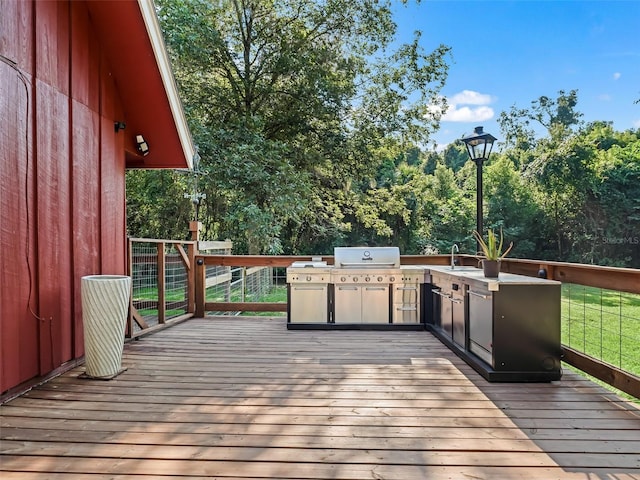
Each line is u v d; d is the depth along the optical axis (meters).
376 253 5.26
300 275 5.08
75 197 3.56
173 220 10.77
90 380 3.16
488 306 3.28
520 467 1.94
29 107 3.00
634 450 2.10
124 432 2.29
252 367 3.53
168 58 4.35
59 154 3.35
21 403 2.71
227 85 11.32
